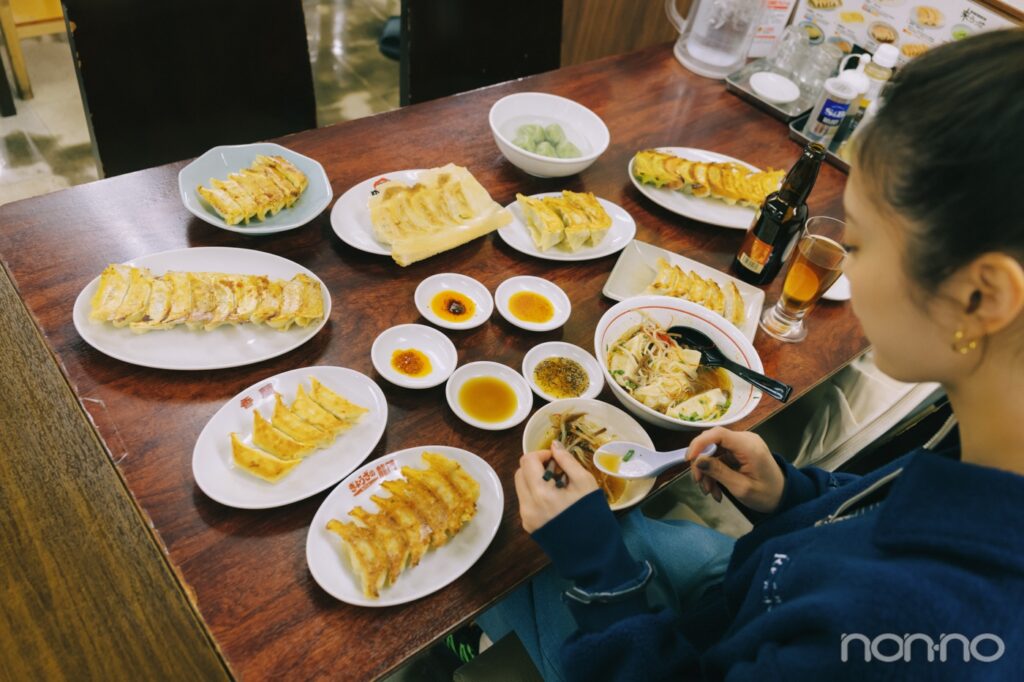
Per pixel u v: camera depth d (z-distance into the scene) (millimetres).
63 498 1379
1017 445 589
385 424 1081
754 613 784
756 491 1072
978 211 494
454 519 976
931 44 2234
